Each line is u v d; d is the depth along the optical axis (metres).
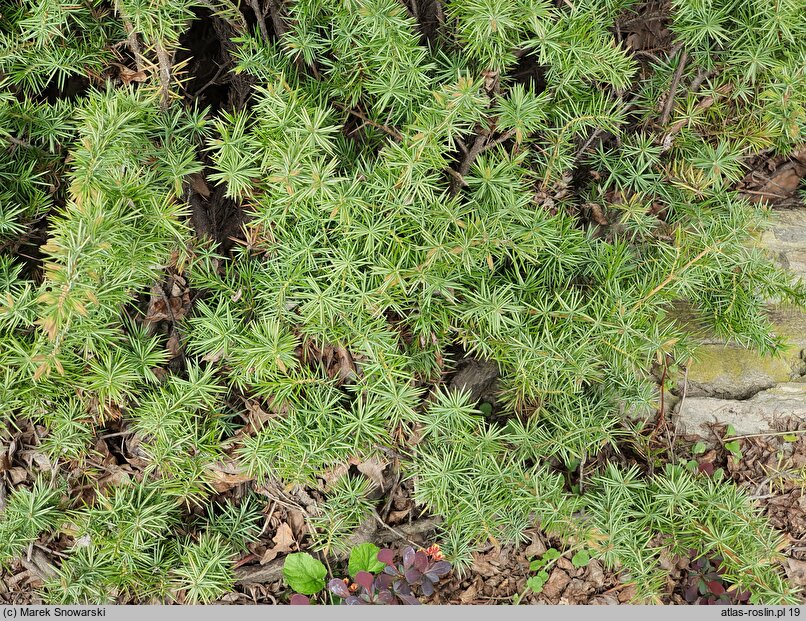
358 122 0.74
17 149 0.72
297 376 0.72
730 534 0.72
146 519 0.72
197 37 0.78
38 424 0.77
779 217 0.88
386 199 0.68
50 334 0.60
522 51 0.75
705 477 0.81
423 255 0.69
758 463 0.84
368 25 0.66
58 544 0.78
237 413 0.76
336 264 0.68
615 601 0.79
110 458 0.77
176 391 0.72
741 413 0.85
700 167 0.74
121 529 0.72
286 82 0.69
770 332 0.80
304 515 0.78
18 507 0.73
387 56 0.66
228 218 0.78
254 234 0.72
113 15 0.71
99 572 0.73
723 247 0.70
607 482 0.75
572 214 0.79
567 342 0.72
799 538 0.81
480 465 0.74
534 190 0.75
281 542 0.79
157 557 0.75
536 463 0.75
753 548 0.72
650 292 0.70
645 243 0.77
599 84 0.73
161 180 0.69
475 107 0.65
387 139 0.70
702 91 0.72
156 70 0.69
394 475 0.80
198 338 0.73
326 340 0.72
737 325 0.76
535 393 0.76
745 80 0.70
